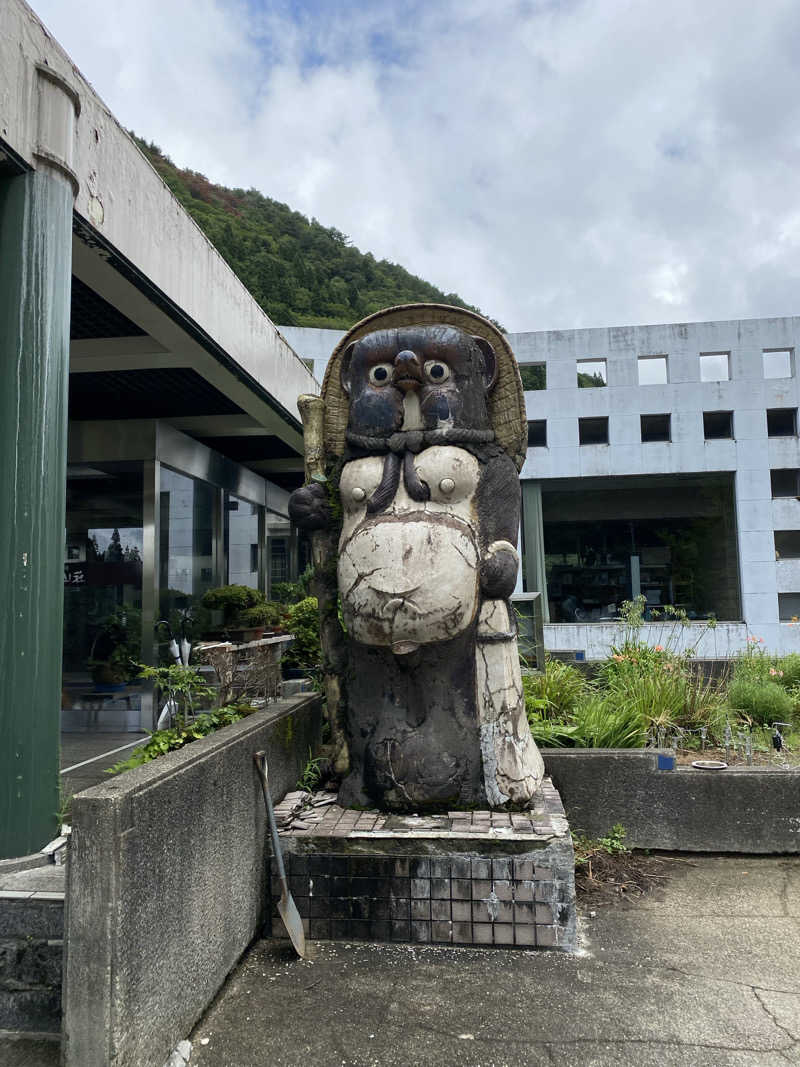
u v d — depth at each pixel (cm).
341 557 360
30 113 311
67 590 670
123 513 673
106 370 602
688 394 1738
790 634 1678
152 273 445
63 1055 198
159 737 341
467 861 315
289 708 398
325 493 404
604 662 751
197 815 254
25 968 243
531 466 1755
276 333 679
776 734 543
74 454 679
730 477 1792
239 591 700
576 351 1762
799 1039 242
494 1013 258
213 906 266
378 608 337
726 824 422
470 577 348
